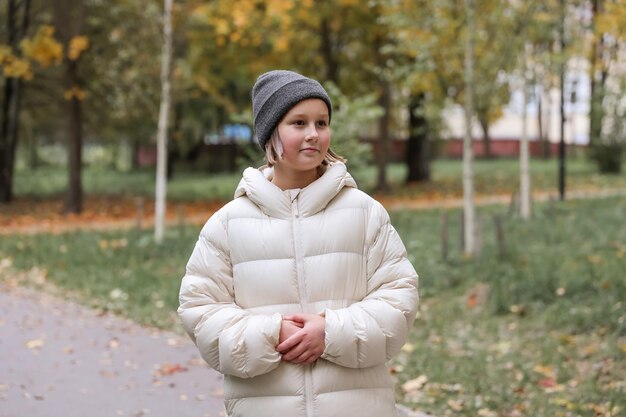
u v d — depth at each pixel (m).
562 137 18.98
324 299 2.45
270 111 2.46
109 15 19.73
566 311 7.59
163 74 13.76
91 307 8.94
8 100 23.03
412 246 11.45
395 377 6.07
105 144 39.03
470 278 9.55
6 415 5.12
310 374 2.40
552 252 10.78
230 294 2.54
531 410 5.03
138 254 12.26
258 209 2.54
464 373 6.02
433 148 30.78
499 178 28.27
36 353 6.79
